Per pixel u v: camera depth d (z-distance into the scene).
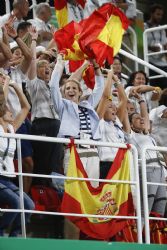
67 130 27.67
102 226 26.03
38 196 27.00
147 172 28.22
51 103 29.02
